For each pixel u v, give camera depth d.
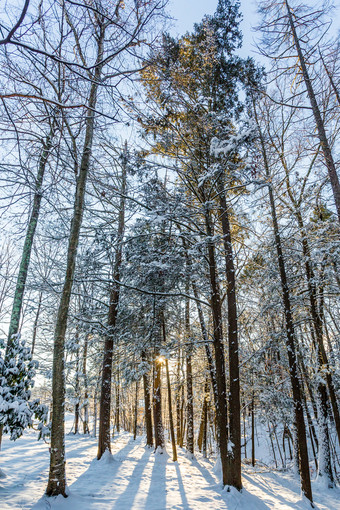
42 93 5.62
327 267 11.50
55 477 6.71
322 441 12.98
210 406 17.28
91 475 9.91
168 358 10.98
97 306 15.16
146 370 13.37
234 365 9.66
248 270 14.01
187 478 10.50
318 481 12.43
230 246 10.91
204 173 10.43
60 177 7.00
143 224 10.45
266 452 22.09
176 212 10.00
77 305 16.06
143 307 12.51
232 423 9.12
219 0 11.71
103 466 11.15
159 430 14.19
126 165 10.02
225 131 9.73
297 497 10.42
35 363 7.66
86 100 6.15
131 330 12.84
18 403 6.73
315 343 13.59
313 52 8.41
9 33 3.49
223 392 9.60
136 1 4.65
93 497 7.46
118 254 12.95
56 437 6.92
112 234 10.77
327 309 15.52
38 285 12.47
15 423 6.69
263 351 11.54
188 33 10.99
